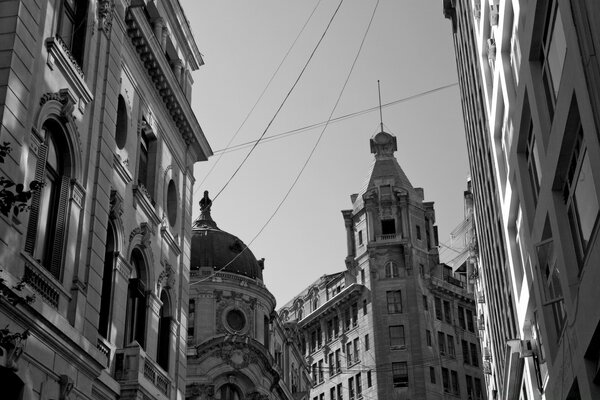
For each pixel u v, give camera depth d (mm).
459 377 90438
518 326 36562
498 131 36969
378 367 88250
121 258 26297
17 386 17969
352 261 97625
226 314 57375
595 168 17781
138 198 28453
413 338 88625
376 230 96000
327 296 101188
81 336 20766
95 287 22531
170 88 32406
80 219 22188
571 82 19500
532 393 34125
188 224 34812
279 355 62094
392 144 103688
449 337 92312
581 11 17812
